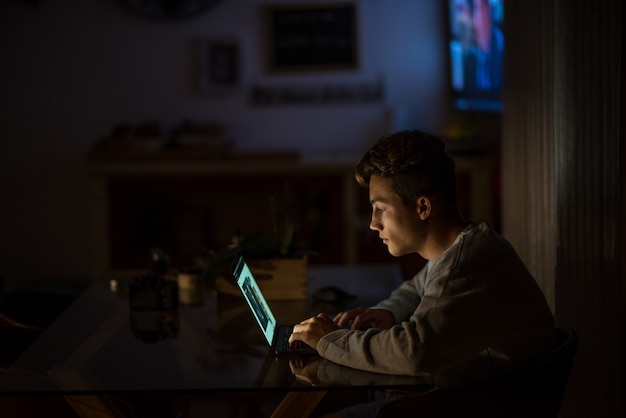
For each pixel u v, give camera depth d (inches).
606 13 90.0
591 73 91.4
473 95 175.6
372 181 73.1
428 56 195.3
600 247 93.1
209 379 70.0
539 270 102.8
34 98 199.2
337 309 94.1
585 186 93.0
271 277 98.5
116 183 180.4
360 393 94.0
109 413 74.3
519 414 67.2
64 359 75.9
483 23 164.6
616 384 93.8
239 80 197.3
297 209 192.4
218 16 196.1
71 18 196.5
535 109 102.7
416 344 67.4
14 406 78.0
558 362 67.9
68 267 204.5
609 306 93.4
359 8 194.2
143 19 196.4
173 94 198.4
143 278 94.9
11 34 197.2
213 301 98.1
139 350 78.5
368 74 196.5
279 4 194.7
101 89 198.5
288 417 74.8
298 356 75.7
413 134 72.4
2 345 92.8
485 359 70.6
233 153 182.9
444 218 73.0
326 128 198.4
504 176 114.0
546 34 97.7
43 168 201.2
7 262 204.4
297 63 196.7
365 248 179.3
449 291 67.9
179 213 190.9
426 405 66.7
